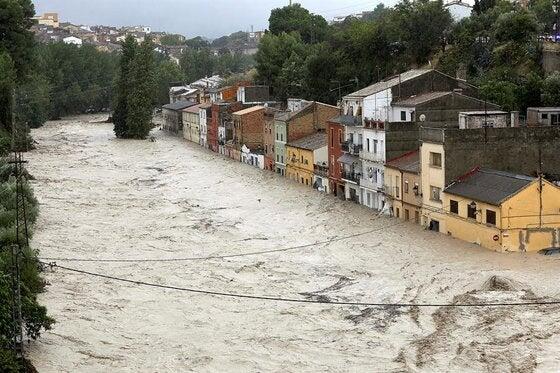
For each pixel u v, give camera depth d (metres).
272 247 80.50
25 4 183.62
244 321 58.38
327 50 170.25
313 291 65.19
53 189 120.38
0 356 46.47
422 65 148.12
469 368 48.25
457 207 79.12
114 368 50.31
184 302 63.03
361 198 102.44
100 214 100.44
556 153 84.25
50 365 50.59
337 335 54.94
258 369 49.81
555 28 133.38
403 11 152.00
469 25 142.50
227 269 72.50
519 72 122.12
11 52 178.00
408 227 86.00
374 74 154.62
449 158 81.31
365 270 70.44
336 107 129.50
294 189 116.75
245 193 115.19
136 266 74.00
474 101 97.25
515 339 51.84
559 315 55.56
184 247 81.62
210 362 51.16
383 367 49.19
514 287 62.06
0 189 88.31
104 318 59.44
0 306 50.38
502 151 82.88
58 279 69.19
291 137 128.88
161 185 126.31
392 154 94.19
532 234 72.25
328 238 83.19
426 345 52.16
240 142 153.88
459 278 65.31
